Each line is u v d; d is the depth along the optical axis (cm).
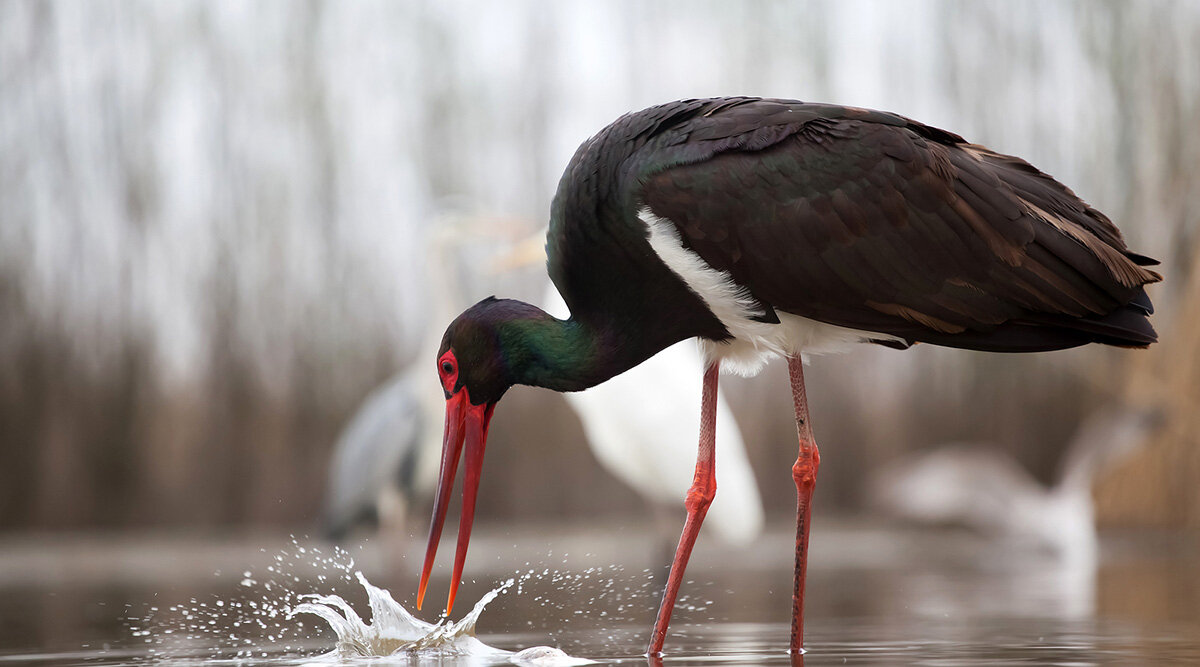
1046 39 1752
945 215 588
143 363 1686
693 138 601
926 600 859
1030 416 1680
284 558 1387
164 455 1688
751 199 591
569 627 717
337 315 1722
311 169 1752
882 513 1641
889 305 596
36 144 1691
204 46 1750
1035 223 591
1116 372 1677
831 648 607
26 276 1670
